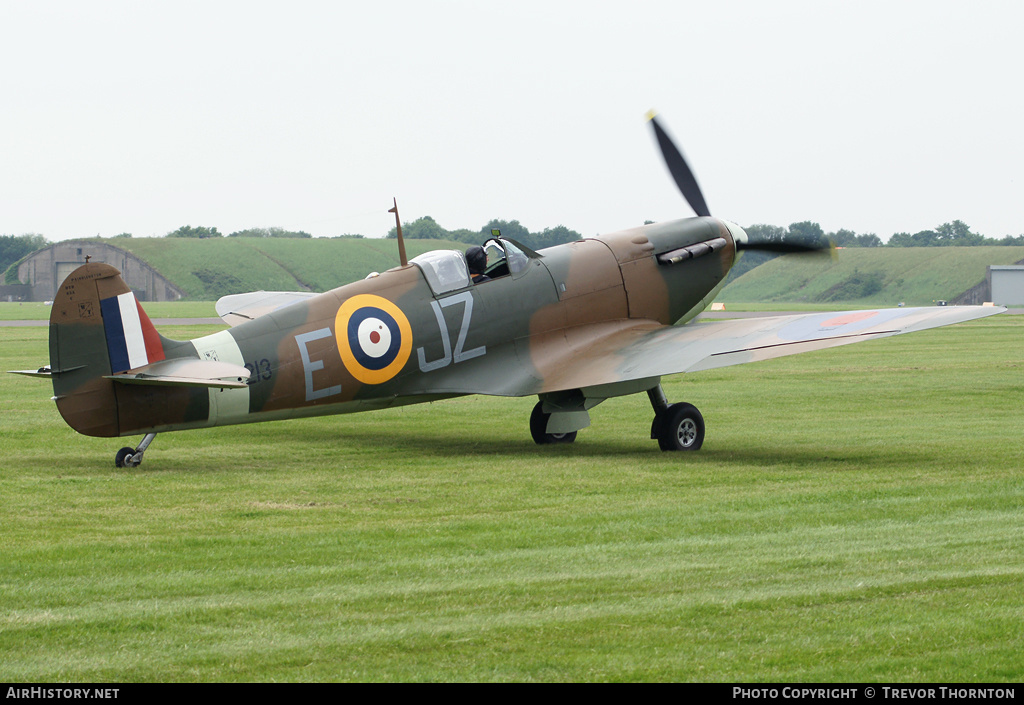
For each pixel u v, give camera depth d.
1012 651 13.53
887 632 14.24
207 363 28.22
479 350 33.59
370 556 18.70
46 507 23.30
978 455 30.69
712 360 31.38
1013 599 15.61
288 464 30.22
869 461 29.97
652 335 35.91
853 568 17.42
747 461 30.48
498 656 13.52
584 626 14.62
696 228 40.16
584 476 27.70
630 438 36.97
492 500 24.19
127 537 20.27
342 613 15.28
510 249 34.59
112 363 27.55
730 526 20.95
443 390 32.88
